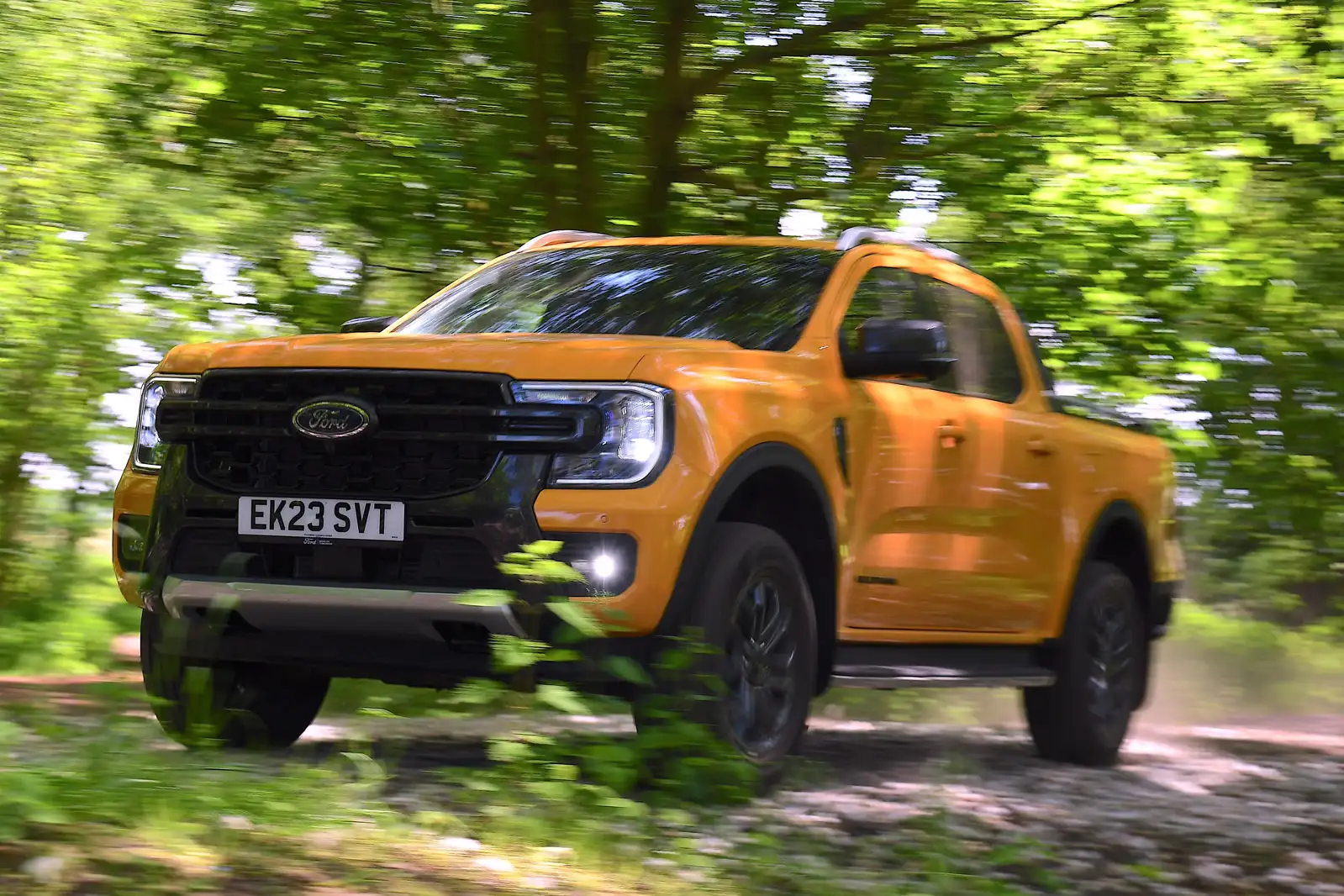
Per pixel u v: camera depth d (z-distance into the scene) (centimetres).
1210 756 727
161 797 378
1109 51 975
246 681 544
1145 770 661
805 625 501
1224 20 980
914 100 952
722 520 499
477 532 451
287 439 474
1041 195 984
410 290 1027
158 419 498
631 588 447
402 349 475
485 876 351
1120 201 977
